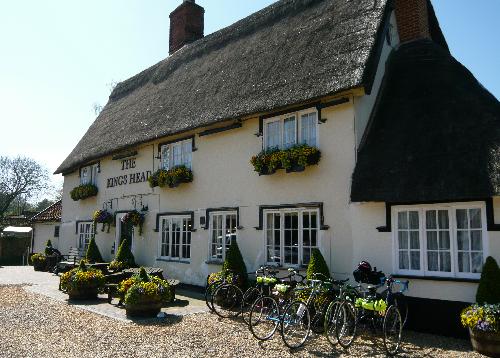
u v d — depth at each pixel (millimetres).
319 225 9484
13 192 47844
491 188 7004
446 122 8336
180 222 13562
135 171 15766
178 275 13250
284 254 10250
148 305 8750
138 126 15758
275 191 10570
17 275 16719
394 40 11586
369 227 8688
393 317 6902
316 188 9688
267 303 7453
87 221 18531
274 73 11367
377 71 10164
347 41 10125
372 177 8453
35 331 7562
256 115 11047
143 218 15070
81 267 11461
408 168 8109
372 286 7422
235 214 11727
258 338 7023
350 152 9141
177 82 16406
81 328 7809
